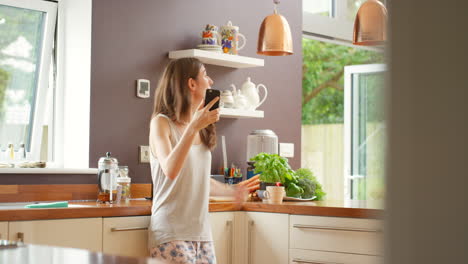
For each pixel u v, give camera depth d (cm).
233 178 363
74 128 315
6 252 77
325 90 966
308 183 337
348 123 566
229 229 299
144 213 258
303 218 284
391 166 25
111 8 319
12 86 316
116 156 316
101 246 242
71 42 322
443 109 24
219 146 374
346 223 272
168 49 346
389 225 25
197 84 254
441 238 24
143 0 333
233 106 370
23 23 317
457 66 24
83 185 297
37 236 223
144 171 328
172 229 241
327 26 487
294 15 433
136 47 329
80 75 314
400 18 25
